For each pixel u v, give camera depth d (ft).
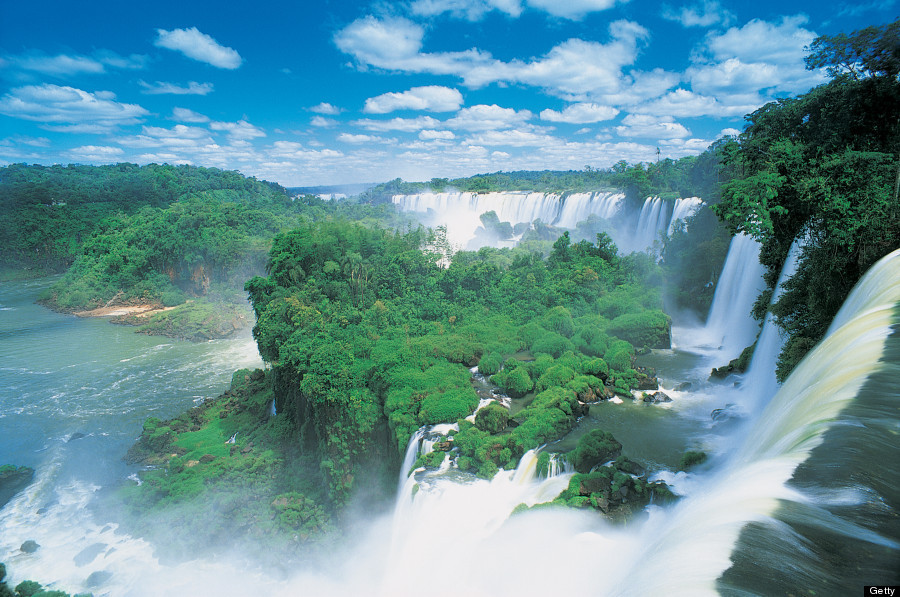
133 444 177.78
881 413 36.58
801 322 88.07
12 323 332.19
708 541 28.43
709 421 98.07
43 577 120.06
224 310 321.11
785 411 51.01
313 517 129.08
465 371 132.36
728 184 101.35
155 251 380.78
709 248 175.32
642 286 181.16
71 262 501.97
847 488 30.09
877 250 81.41
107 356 266.98
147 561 124.36
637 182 283.59
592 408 105.60
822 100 114.42
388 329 165.99
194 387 225.35
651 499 73.10
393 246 247.09
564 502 73.31
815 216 94.02
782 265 110.93
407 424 113.09
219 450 165.17
